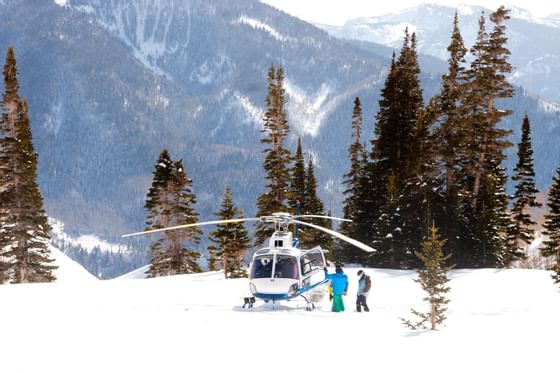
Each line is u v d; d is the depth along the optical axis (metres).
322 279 24.77
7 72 67.69
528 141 77.00
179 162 73.44
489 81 61.69
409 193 63.00
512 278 42.62
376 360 13.15
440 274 19.44
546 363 12.82
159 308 22.12
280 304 24.91
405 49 75.38
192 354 13.49
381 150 73.38
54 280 67.75
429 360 13.15
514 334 16.70
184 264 73.56
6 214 64.56
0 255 65.06
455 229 60.84
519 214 77.00
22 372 11.86
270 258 23.14
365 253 67.56
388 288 37.56
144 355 13.36
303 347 14.52
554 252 69.94
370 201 71.12
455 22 64.12
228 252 70.94
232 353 13.65
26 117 69.06
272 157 70.31
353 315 22.02
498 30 61.44
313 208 81.56
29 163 66.62
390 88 74.00
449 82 63.91
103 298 27.06
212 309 22.09
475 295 34.94
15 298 25.34
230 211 71.88
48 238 67.81
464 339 15.90
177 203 73.12
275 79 71.25
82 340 15.04
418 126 65.38
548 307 27.33
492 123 62.72
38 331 16.39
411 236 61.94
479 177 64.06
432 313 19.23
